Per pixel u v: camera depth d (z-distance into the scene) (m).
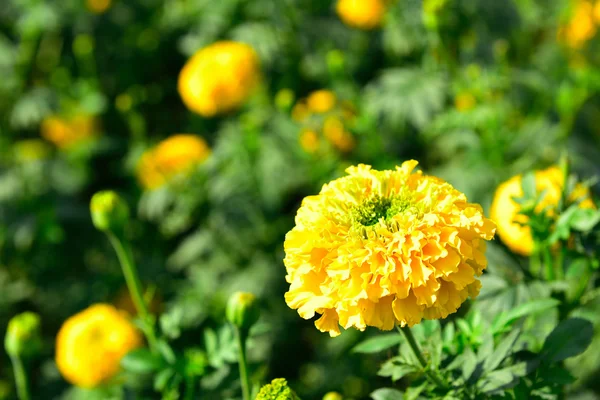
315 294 0.86
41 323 1.38
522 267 0.95
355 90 1.29
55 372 1.31
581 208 0.94
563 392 0.93
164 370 0.97
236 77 1.25
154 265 1.34
